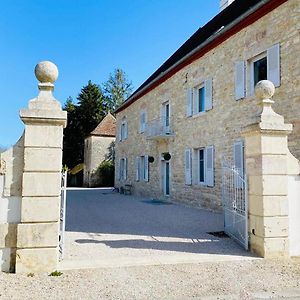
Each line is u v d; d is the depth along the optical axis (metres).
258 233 5.61
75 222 9.31
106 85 49.81
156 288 4.00
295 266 5.00
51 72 4.75
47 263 4.55
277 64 8.95
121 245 6.21
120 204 14.83
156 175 17.62
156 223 9.11
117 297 3.71
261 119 5.63
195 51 12.98
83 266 4.76
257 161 5.71
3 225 4.55
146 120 19.14
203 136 12.77
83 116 44.81
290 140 8.44
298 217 5.72
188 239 6.84
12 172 4.64
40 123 4.67
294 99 8.38
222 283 4.21
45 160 4.65
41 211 4.59
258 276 4.51
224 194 7.61
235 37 10.95
